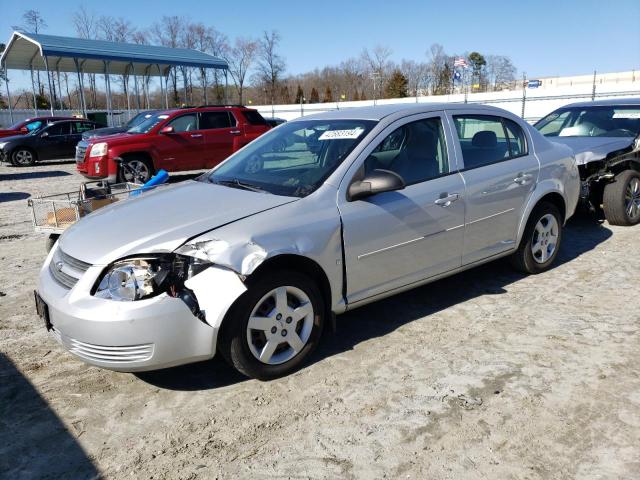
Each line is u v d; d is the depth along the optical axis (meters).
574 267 5.54
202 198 3.78
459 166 4.41
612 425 2.92
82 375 3.64
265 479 2.61
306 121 4.69
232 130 13.73
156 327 3.01
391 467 2.66
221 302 3.10
